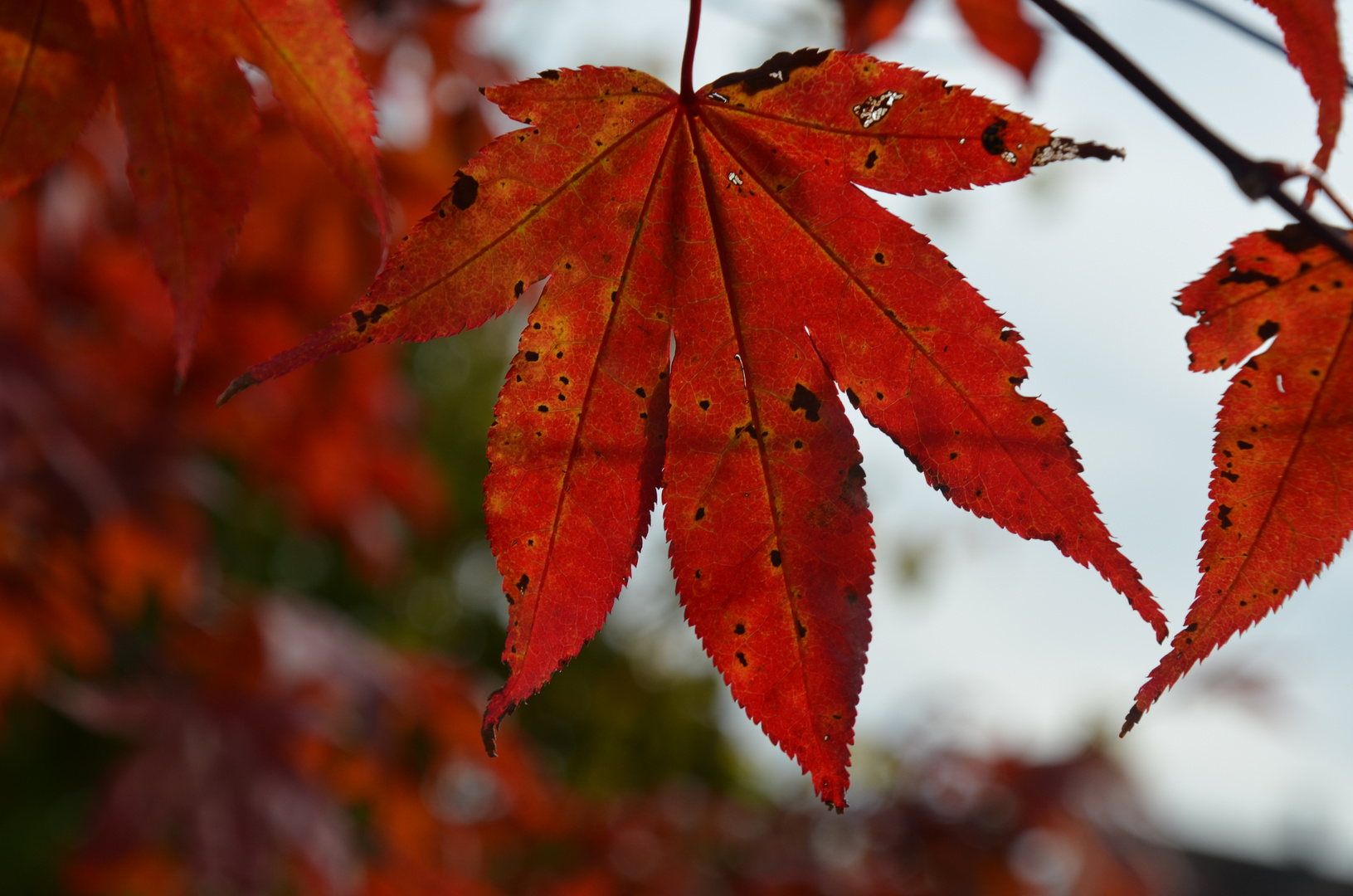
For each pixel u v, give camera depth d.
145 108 0.26
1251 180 0.26
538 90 0.26
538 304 0.26
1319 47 0.26
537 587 0.26
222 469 1.22
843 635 0.26
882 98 0.26
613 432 0.26
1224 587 0.26
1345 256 0.26
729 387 0.27
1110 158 0.26
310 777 0.52
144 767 0.49
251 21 0.26
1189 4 0.28
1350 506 0.26
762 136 0.26
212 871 0.47
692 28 0.26
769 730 0.26
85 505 0.50
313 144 0.26
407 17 0.47
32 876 1.41
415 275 0.26
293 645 0.55
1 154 0.26
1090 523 0.26
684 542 0.26
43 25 0.26
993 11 0.35
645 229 0.26
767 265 0.26
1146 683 0.26
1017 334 0.26
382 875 0.57
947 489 0.26
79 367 0.54
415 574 1.97
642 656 1.35
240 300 0.57
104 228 0.51
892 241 0.26
